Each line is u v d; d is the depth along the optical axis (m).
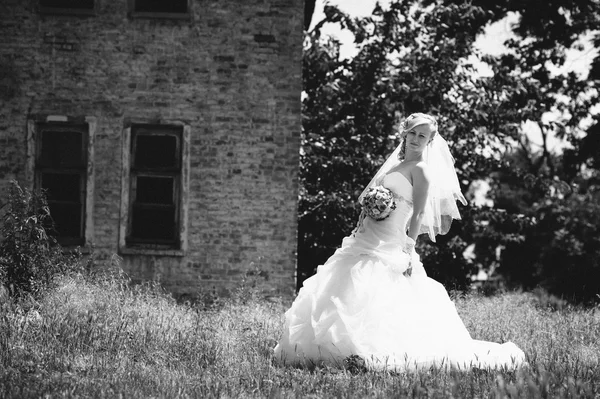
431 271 17.77
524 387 5.68
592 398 5.52
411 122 7.62
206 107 12.24
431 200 7.81
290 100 12.30
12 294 9.31
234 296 11.70
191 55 12.27
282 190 12.24
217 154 12.23
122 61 12.21
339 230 16.44
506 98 19.39
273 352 7.52
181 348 7.42
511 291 14.48
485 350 7.30
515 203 28.08
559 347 7.97
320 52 17.70
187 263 12.15
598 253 17.67
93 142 12.13
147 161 12.29
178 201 12.21
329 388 5.92
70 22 12.20
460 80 18.55
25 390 5.51
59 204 12.16
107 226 12.09
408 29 18.17
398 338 7.09
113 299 9.38
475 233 22.48
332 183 17.00
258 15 12.31
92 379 6.04
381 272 7.32
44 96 12.16
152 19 12.26
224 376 6.37
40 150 12.18
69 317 8.10
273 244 12.20
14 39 12.16
